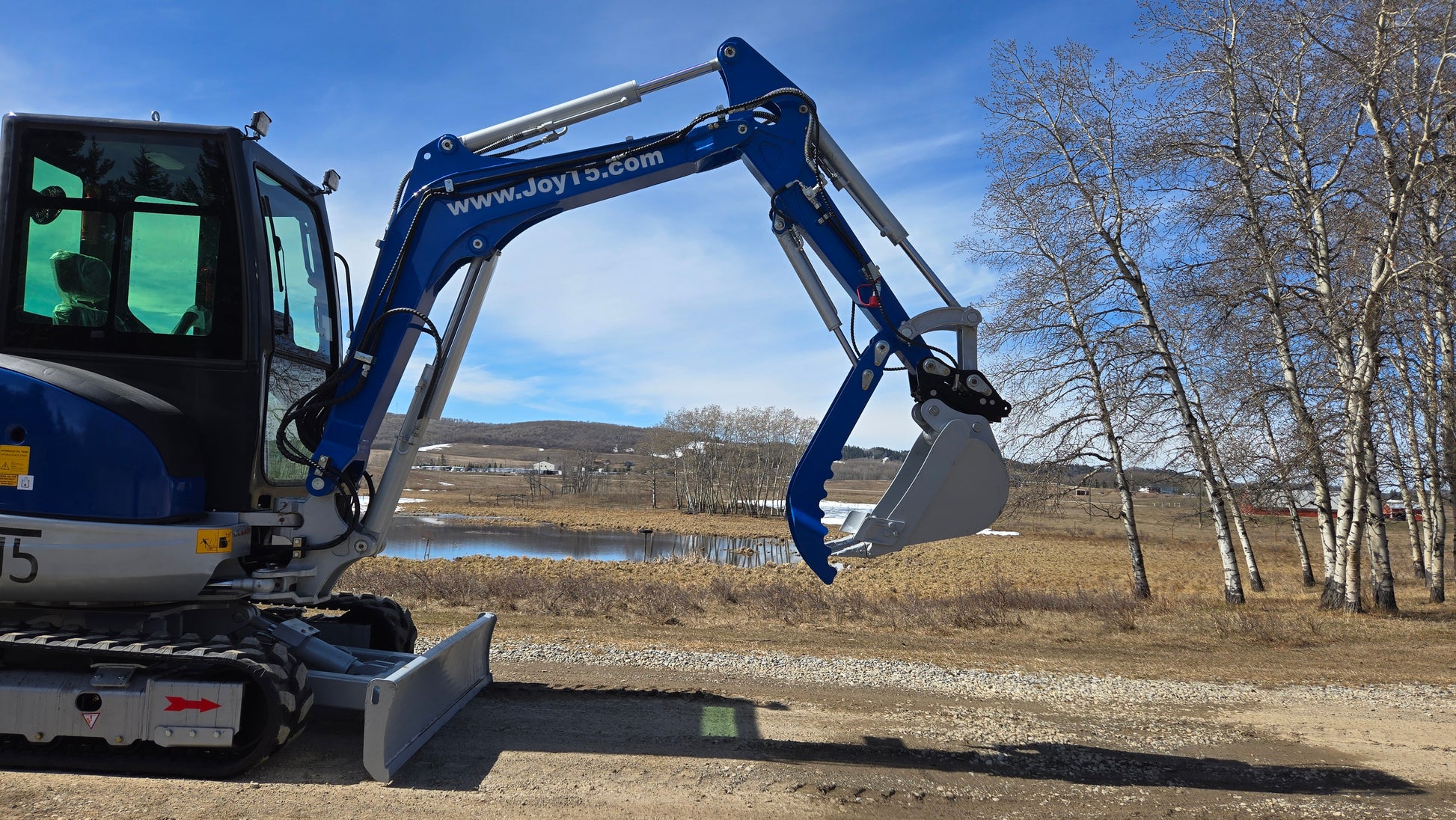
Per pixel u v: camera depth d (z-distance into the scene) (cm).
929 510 579
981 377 591
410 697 535
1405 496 2605
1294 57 1762
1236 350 1747
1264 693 828
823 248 599
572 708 658
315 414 580
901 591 2341
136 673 470
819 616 1405
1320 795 527
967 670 904
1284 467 1723
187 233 520
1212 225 1786
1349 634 1308
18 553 468
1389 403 1716
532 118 600
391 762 488
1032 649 1088
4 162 509
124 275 514
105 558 470
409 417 570
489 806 449
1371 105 1616
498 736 576
